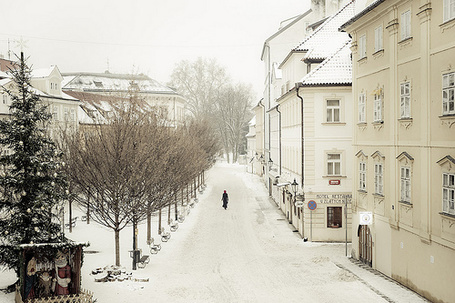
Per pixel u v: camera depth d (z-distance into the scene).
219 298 16.08
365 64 21.22
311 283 17.86
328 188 27.81
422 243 16.05
